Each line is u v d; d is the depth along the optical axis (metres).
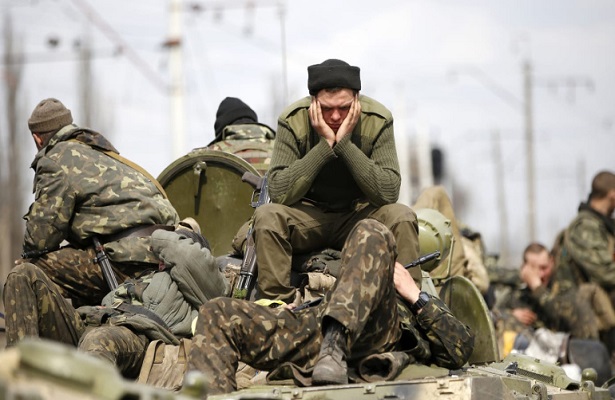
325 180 16.00
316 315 13.89
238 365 14.53
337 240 16.30
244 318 13.73
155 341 15.61
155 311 16.16
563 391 15.90
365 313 13.20
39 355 7.79
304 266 16.30
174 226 18.33
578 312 29.81
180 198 20.50
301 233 16.05
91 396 7.78
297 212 16.03
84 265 17.91
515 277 31.45
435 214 19.83
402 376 13.57
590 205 30.80
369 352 13.91
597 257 30.17
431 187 24.88
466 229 29.91
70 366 7.78
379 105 16.00
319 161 15.38
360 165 15.33
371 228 13.65
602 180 30.52
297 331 13.82
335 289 13.40
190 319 16.31
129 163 18.64
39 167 18.03
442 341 14.27
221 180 20.28
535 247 30.61
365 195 15.88
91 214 17.92
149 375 15.35
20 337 15.70
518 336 28.06
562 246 30.78
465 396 12.54
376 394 12.55
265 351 13.80
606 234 30.50
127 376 15.84
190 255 16.28
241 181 20.12
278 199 15.83
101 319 16.17
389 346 14.05
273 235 15.83
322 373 12.73
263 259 15.84
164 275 16.45
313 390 12.48
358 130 15.74
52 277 17.86
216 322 13.67
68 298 17.98
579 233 30.42
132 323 15.82
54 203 17.77
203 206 20.38
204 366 13.43
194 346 13.57
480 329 17.00
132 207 17.97
